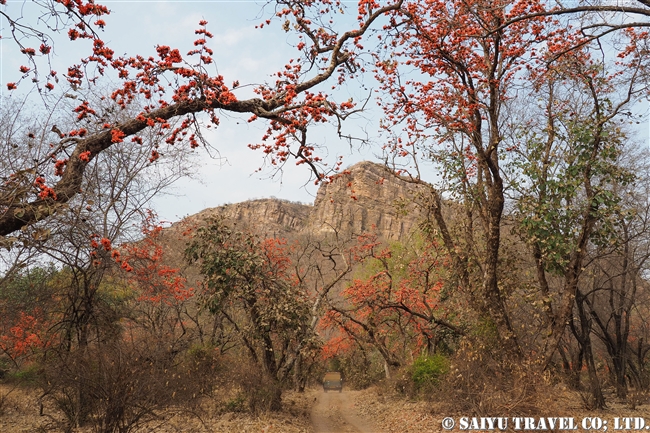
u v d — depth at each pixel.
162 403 8.44
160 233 14.75
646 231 15.58
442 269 18.83
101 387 7.70
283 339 14.74
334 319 20.61
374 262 25.48
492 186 13.41
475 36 11.78
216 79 6.62
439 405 13.23
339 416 15.78
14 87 5.73
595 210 12.07
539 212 12.18
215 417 12.38
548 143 13.03
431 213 15.17
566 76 12.66
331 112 7.23
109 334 10.28
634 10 7.82
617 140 12.18
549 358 12.13
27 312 12.22
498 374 11.61
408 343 22.42
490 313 12.65
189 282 18.84
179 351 13.70
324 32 7.90
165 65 6.41
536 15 8.55
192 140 6.79
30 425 11.31
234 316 17.16
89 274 10.62
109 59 6.00
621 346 16.92
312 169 7.77
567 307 12.27
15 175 5.48
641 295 17.84
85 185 10.12
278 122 7.49
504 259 14.27
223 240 14.30
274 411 13.72
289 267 18.38
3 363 18.70
